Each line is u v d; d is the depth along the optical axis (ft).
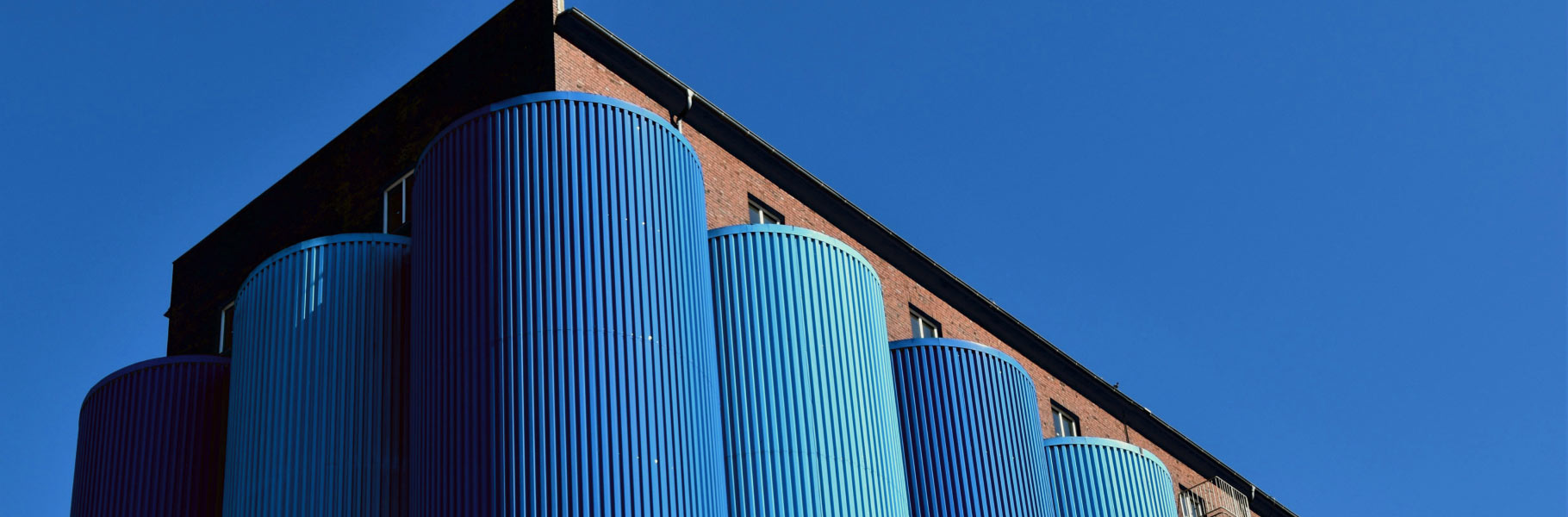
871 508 81.10
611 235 76.23
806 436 81.05
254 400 81.30
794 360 83.25
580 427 70.44
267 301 84.28
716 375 79.36
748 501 78.38
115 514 84.28
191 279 117.60
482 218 76.84
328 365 81.25
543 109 79.56
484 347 73.10
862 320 88.07
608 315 73.82
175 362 89.76
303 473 78.13
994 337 127.03
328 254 85.10
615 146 79.25
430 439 73.36
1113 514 104.06
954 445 91.56
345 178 106.63
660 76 97.81
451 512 70.18
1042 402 129.39
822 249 88.43
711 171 100.63
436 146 81.82
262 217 112.98
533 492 68.85
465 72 99.45
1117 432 138.41
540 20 94.89
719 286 84.94
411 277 81.71
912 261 118.93
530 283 74.13
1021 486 92.07
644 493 70.03
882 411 85.87
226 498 80.79
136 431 87.20
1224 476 152.35
